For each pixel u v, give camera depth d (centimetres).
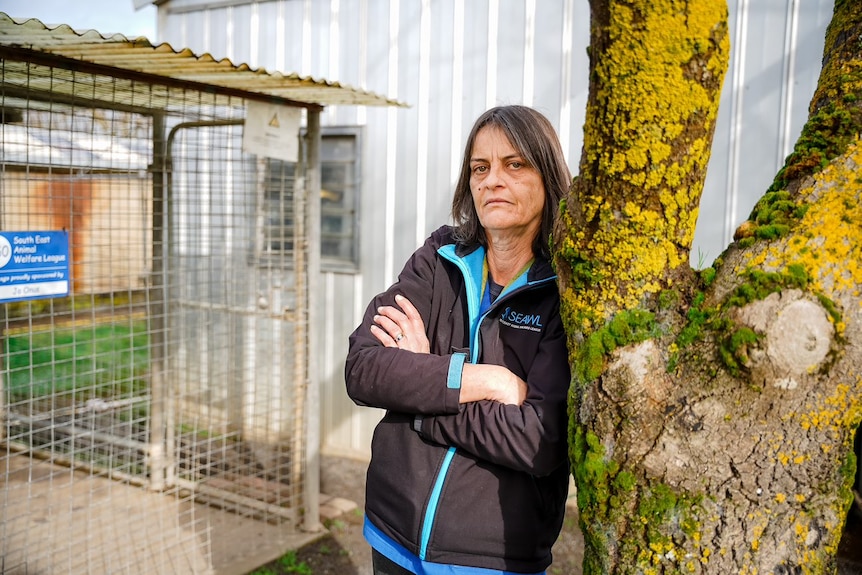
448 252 194
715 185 412
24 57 280
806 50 386
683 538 129
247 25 566
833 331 119
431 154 498
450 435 170
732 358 125
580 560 402
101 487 463
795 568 125
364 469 530
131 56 287
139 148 446
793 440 124
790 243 125
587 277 140
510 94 465
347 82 527
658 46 124
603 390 136
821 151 131
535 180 179
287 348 541
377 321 191
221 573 375
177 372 530
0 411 479
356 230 532
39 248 302
